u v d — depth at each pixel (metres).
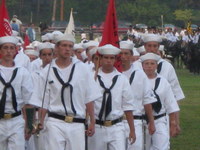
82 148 14.34
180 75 46.66
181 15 100.69
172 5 104.50
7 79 14.70
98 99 15.16
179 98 18.31
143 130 16.72
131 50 16.33
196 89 37.00
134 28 60.00
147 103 16.28
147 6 99.31
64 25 66.75
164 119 17.08
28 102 14.80
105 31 16.61
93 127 14.52
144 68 17.12
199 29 49.22
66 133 14.21
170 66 18.23
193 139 22.25
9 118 14.73
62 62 14.45
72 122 14.28
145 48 18.34
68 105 14.28
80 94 14.38
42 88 14.45
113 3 16.62
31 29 47.00
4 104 14.66
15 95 14.70
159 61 18.28
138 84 16.22
